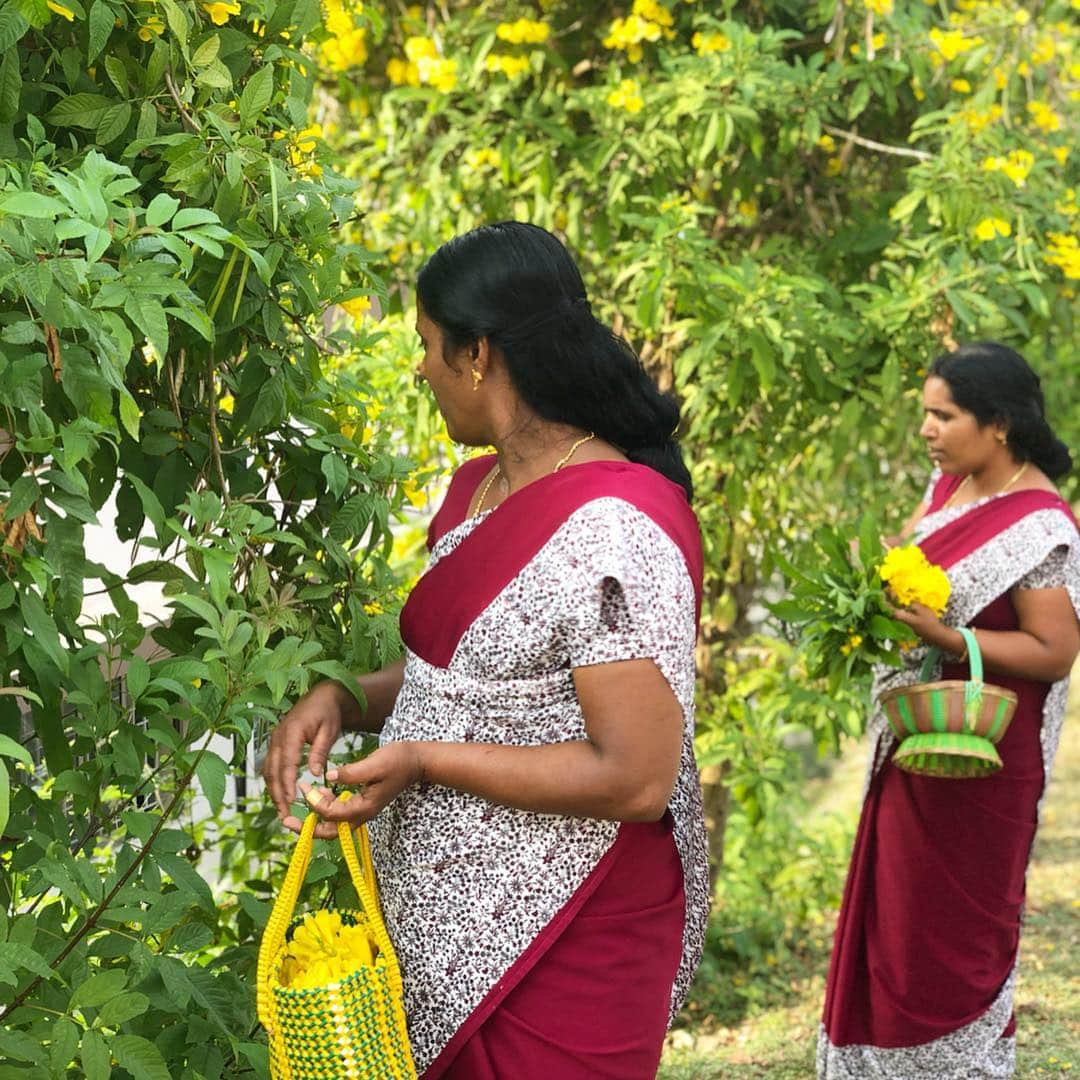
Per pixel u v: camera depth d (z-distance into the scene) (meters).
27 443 1.42
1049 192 3.62
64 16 1.64
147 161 1.75
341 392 2.02
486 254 1.61
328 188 1.84
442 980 1.63
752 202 3.75
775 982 3.96
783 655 3.89
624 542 1.54
